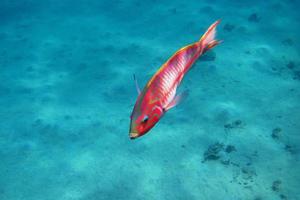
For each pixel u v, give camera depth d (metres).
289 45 11.62
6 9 19.45
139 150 7.46
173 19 14.38
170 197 6.27
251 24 13.16
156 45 12.26
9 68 12.59
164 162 7.07
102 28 14.80
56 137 8.39
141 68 10.85
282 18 13.58
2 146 8.28
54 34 15.20
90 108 9.37
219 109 8.34
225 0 15.93
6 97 10.58
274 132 7.59
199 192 6.32
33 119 9.21
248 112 8.36
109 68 11.18
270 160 6.95
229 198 6.18
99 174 7.01
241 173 6.69
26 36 15.55
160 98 1.19
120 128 8.30
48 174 7.23
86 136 8.24
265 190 6.30
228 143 7.44
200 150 7.32
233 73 10.01
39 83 11.16
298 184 6.34
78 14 17.33
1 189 6.98
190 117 8.28
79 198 6.51
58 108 9.59
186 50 1.28
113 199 6.39
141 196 6.36
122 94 9.74
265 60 10.76
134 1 17.47
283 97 8.93
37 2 20.36
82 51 12.92
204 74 9.98
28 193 6.82
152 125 1.17
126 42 12.86
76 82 10.84
